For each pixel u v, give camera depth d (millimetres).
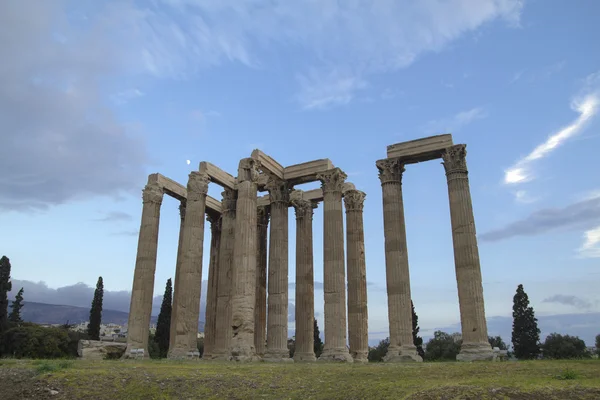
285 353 37406
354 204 43844
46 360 25453
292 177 40812
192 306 36688
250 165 36875
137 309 37719
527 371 19172
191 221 38375
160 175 42031
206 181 39938
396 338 33406
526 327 61156
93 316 71500
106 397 18219
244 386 18906
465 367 21484
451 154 35062
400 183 37125
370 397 15773
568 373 16688
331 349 34656
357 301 40906
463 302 32125
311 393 17359
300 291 40938
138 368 22750
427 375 19438
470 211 33781
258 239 46094
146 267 39000
